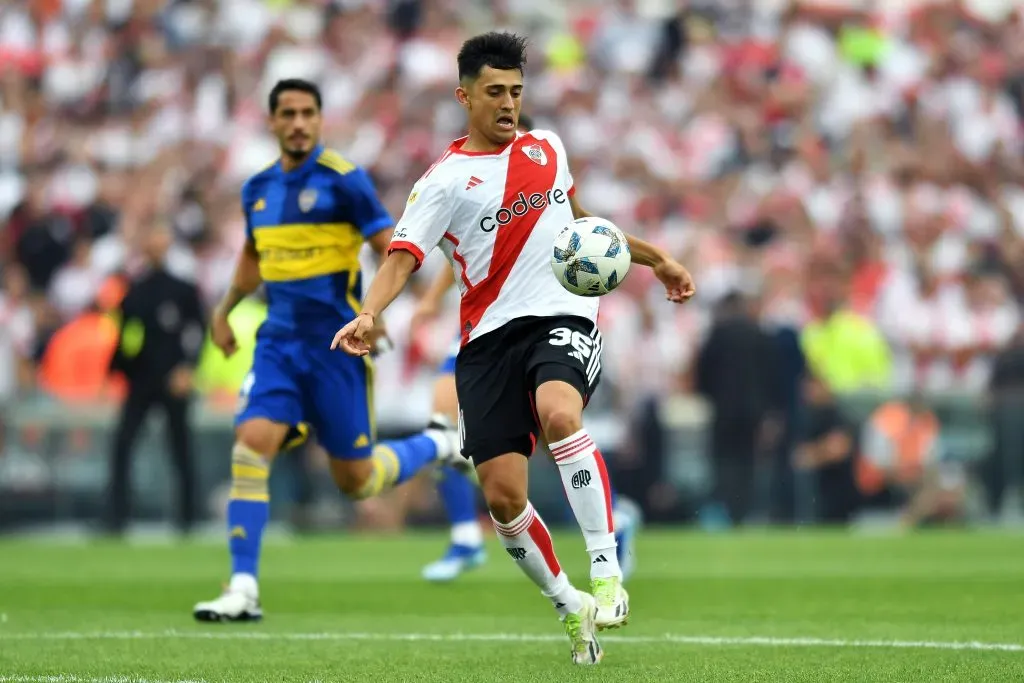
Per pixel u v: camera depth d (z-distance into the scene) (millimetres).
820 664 19750
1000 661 19922
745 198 72438
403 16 80062
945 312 67125
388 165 71438
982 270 72875
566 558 41031
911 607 28438
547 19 83938
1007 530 55625
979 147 80625
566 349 19562
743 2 83812
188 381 52125
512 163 20328
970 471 57938
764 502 55969
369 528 55344
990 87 83250
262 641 23312
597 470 18953
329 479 55500
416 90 74438
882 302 67312
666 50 81812
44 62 77500
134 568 40062
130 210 67562
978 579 34562
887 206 73688
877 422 57438
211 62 76875
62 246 66875
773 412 55938
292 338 27469
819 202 73625
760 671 19031
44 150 72750
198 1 79750
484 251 20141
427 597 31516
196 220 67375
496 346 19922
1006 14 86500
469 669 19500
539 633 24578
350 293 27875
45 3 78625
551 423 18953
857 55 81375
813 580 34625
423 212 20141
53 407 54969
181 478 53188
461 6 83500
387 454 29625
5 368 60656
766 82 79562
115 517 53062
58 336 58875
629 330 61625
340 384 27688
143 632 24703
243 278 28891
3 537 54406
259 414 27094
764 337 55906
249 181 28109
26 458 54812
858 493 56812
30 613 28453
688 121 77500
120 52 78188
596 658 19922
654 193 72188
